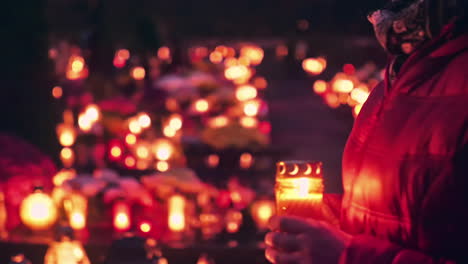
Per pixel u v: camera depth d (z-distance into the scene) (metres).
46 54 6.87
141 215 4.73
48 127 6.66
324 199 1.85
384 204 1.47
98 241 4.33
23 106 6.64
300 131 14.09
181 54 7.46
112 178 4.79
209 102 6.78
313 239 1.49
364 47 13.84
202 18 40.72
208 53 33.91
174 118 6.66
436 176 1.38
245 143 5.85
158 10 38.00
